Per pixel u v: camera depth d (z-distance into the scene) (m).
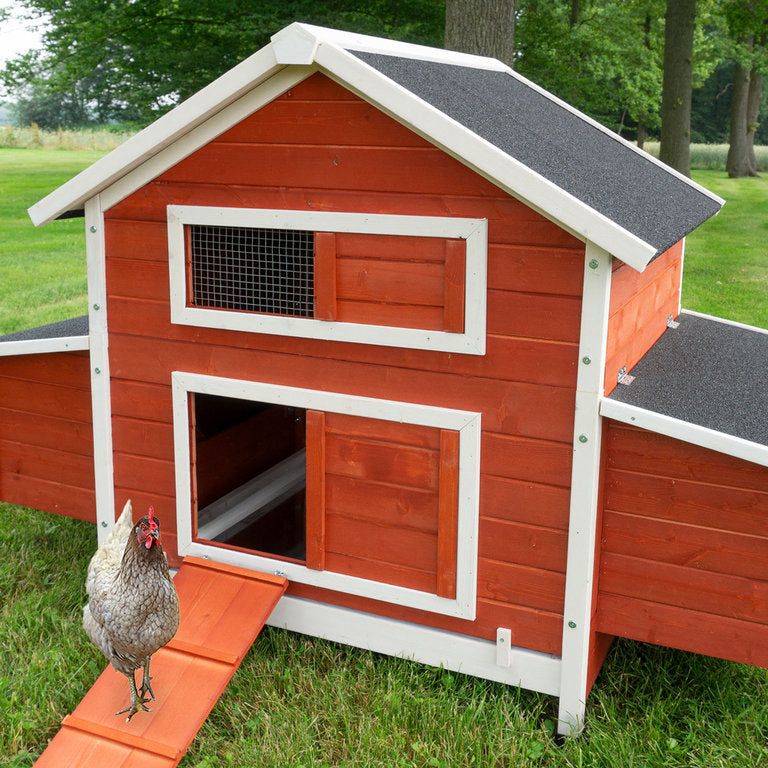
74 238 5.95
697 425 1.18
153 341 1.51
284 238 1.49
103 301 1.53
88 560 1.84
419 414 1.34
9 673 1.47
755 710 1.37
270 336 1.42
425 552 1.40
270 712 1.38
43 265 5.01
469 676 1.46
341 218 1.31
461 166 1.22
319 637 1.52
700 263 4.84
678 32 5.45
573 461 1.25
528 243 1.21
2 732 1.33
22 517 2.05
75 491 1.74
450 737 1.31
